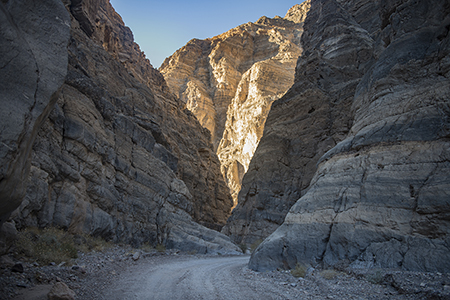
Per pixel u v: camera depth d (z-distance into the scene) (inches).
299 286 376.5
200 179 1549.0
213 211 1653.5
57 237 483.2
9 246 333.1
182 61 4795.8
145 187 884.0
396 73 582.6
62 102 628.4
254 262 540.4
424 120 476.7
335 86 1243.2
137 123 976.3
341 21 1448.1
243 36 4771.2
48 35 266.5
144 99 1115.3
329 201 525.7
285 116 1306.6
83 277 357.7
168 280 396.5
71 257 454.9
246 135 3107.8
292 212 595.2
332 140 1093.8
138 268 480.4
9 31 218.2
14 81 215.9
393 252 378.0
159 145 1041.5
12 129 200.7
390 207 426.3
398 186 437.7
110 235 696.4
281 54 4069.9
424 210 383.9
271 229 1088.2
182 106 1855.3
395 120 518.9
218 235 998.4
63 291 255.6
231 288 364.5
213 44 4911.4
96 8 1137.4
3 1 239.3
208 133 2059.5
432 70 527.2
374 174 483.8
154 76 1787.6
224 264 633.0
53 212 535.5
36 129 245.1
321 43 1448.1
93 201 661.9
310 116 1210.6
